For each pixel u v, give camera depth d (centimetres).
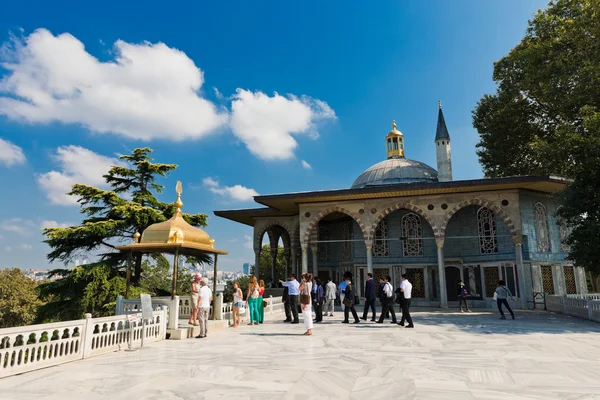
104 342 880
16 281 4294
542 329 1220
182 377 648
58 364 749
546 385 583
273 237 3042
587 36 1875
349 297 1432
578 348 891
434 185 1991
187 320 1477
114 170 2434
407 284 1298
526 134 2566
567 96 1903
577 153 1569
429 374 653
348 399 525
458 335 1103
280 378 636
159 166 2506
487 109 2712
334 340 1031
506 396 529
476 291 2244
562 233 2177
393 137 3219
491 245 2202
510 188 2014
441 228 2106
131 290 2045
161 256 2453
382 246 2455
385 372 670
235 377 645
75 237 2114
